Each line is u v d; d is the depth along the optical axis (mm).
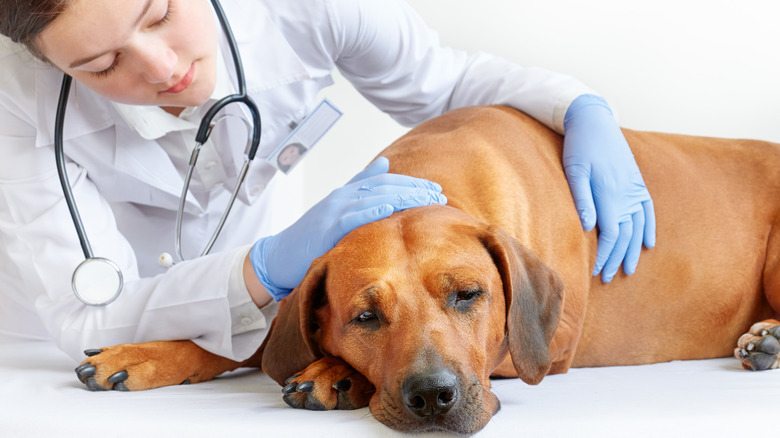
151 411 1582
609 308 2396
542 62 3766
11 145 2146
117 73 1882
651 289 2443
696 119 3646
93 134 2268
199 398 1782
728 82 3590
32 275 2178
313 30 2465
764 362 2154
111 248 2252
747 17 3537
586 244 2312
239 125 2375
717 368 2268
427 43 2801
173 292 2074
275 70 2375
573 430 1444
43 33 1719
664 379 2025
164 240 2699
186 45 1902
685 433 1425
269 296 2070
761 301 2617
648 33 3646
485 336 1712
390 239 1739
